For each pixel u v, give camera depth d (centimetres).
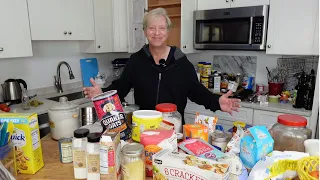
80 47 300
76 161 84
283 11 220
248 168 83
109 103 98
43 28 225
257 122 239
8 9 196
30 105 219
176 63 163
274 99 246
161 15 152
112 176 76
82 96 291
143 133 89
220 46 258
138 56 171
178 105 166
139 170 77
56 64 282
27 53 215
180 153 79
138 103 174
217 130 107
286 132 91
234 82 279
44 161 98
